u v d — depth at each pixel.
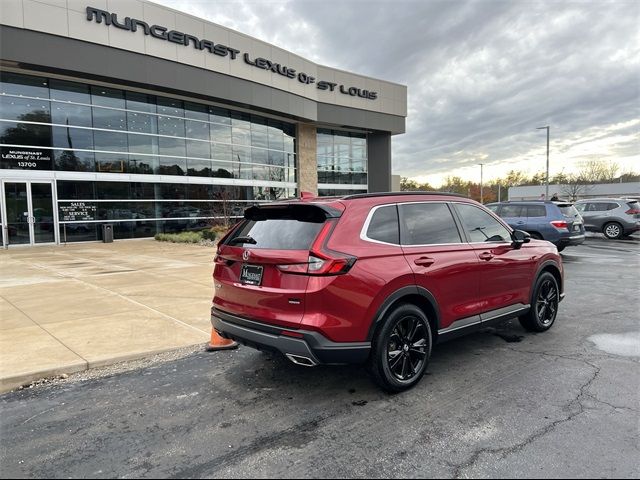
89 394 4.14
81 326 6.16
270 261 3.80
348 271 3.68
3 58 16.17
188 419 3.62
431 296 4.26
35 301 7.65
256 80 24.62
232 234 4.61
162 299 7.82
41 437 3.36
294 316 3.63
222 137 25.09
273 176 28.64
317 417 3.62
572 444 3.12
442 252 4.46
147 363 4.94
